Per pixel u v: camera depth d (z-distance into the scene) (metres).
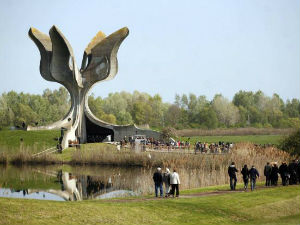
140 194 35.25
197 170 48.00
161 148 63.31
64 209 23.38
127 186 41.19
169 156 54.03
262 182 39.47
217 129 117.81
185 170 45.00
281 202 28.61
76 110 78.44
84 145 71.38
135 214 24.03
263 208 27.30
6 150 64.81
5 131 76.75
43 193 38.91
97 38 81.06
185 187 37.69
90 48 80.00
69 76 76.94
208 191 33.16
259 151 52.06
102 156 59.84
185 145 67.12
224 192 32.47
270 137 96.19
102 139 81.62
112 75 77.56
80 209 23.69
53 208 23.33
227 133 108.56
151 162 55.38
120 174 50.16
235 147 56.50
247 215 25.97
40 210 22.75
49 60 76.50
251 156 48.25
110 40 76.44
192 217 24.59
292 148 57.12
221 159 48.88
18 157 62.97
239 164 45.38
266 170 36.25
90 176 49.28
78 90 78.00
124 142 69.81
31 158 62.75
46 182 45.41
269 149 51.38
